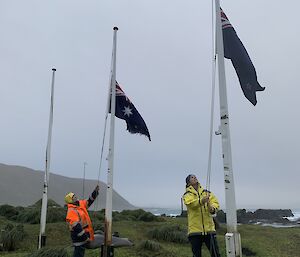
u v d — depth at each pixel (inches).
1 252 452.4
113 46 378.0
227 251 231.6
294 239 688.4
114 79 372.5
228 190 238.8
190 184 271.3
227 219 236.2
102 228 571.2
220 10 264.8
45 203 455.8
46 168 468.8
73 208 305.4
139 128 375.9
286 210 3100.4
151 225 700.0
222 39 258.4
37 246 487.2
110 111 370.0
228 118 247.8
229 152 243.4
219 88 252.4
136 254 428.1
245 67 264.8
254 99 265.1
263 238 660.7
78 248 298.4
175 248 490.3
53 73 507.2
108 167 349.4
